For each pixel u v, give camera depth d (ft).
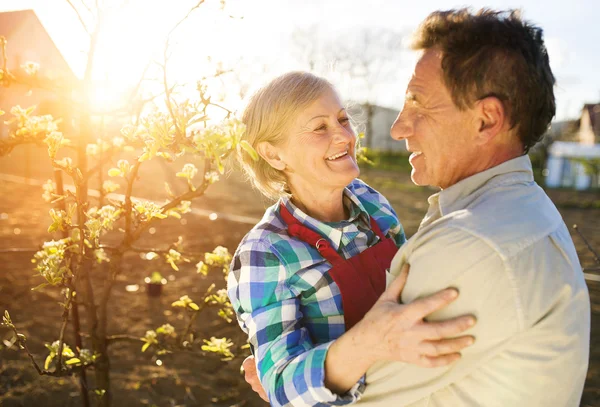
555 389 3.92
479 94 4.25
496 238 3.85
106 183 8.17
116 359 15.31
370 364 4.05
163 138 5.16
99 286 20.63
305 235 5.45
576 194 74.43
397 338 3.84
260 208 41.73
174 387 14.05
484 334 3.82
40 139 7.12
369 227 6.00
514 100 4.24
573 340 3.97
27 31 43.42
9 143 7.02
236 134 4.55
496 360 3.88
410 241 4.24
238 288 5.24
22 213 33.24
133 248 8.19
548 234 4.05
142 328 17.21
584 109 101.96
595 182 84.38
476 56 4.22
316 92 5.65
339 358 4.14
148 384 14.10
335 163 5.70
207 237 29.63
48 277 6.61
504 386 3.87
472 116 4.33
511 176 4.33
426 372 3.99
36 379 13.62
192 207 39.73
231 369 15.14
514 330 3.81
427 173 4.69
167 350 8.71
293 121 5.62
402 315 3.85
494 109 4.24
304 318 5.24
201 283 21.66
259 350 4.88
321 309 5.20
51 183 7.78
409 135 4.65
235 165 6.51
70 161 6.86
